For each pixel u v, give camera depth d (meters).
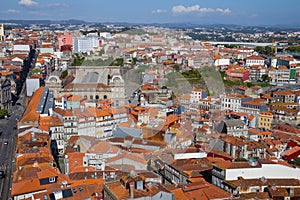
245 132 150.00
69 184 81.25
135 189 48.50
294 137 152.38
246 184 83.19
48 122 133.12
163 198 49.53
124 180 49.62
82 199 73.81
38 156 99.44
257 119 180.62
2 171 120.81
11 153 141.75
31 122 134.62
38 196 76.62
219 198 71.44
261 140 144.88
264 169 88.06
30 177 85.62
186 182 83.31
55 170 90.81
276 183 84.62
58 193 75.50
